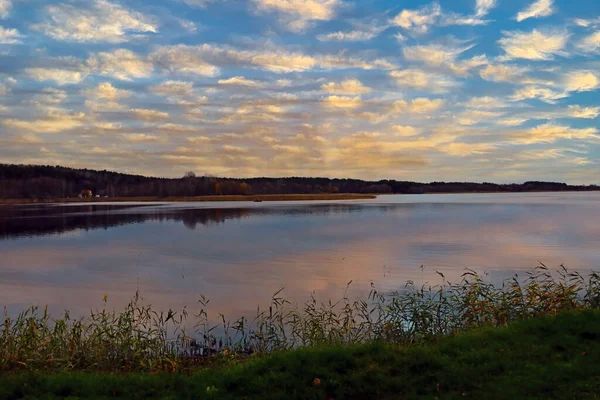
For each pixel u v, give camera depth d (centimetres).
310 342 834
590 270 1844
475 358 596
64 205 9738
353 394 530
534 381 527
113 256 2369
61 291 1565
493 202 10188
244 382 553
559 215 5278
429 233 3353
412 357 596
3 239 3200
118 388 552
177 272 1900
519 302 915
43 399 525
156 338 826
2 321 1212
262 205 9150
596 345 612
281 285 1625
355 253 2386
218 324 1084
